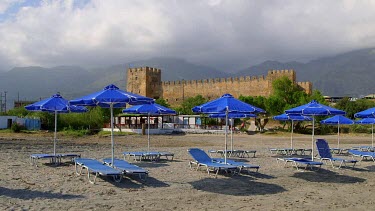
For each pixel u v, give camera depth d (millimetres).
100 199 9883
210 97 103500
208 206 9414
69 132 48125
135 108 19812
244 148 27938
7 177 12844
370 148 26188
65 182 12055
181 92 107938
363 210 9312
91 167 12055
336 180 13633
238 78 99312
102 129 58094
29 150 23625
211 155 22281
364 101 84688
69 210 8703
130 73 111875
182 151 23797
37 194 10320
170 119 63219
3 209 8641
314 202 10117
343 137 48219
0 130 51812
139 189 11227
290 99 69188
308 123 61562
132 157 19875
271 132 56344
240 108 13398
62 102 16484
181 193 10852
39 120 57688
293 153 24297
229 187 11875
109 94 12375
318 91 70438
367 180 13719
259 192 11273
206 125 60250
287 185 12484
